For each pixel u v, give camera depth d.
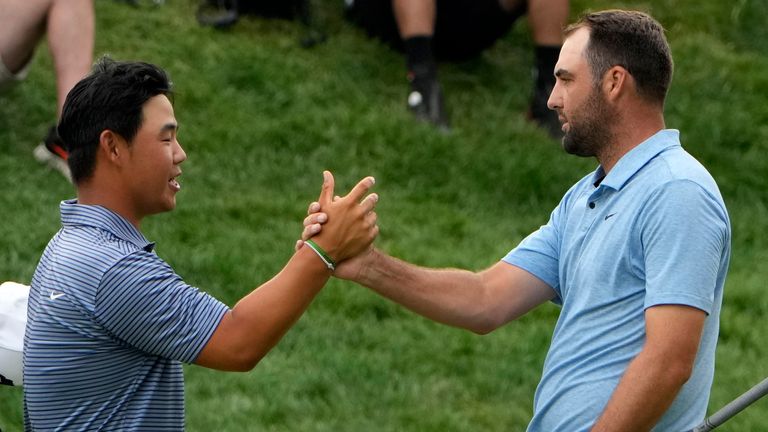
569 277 12.30
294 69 30.61
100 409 10.89
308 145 28.19
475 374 21.53
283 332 11.14
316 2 33.81
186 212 25.14
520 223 27.20
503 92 31.97
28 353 11.00
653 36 11.97
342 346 21.97
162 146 11.10
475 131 30.00
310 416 19.94
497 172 28.41
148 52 29.91
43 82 28.73
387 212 26.34
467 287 13.34
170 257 23.25
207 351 10.81
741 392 21.53
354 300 23.19
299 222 25.62
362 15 32.66
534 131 30.19
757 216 29.11
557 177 28.55
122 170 11.07
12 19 25.61
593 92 12.03
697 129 31.25
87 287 10.70
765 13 36.88
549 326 23.42
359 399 20.41
